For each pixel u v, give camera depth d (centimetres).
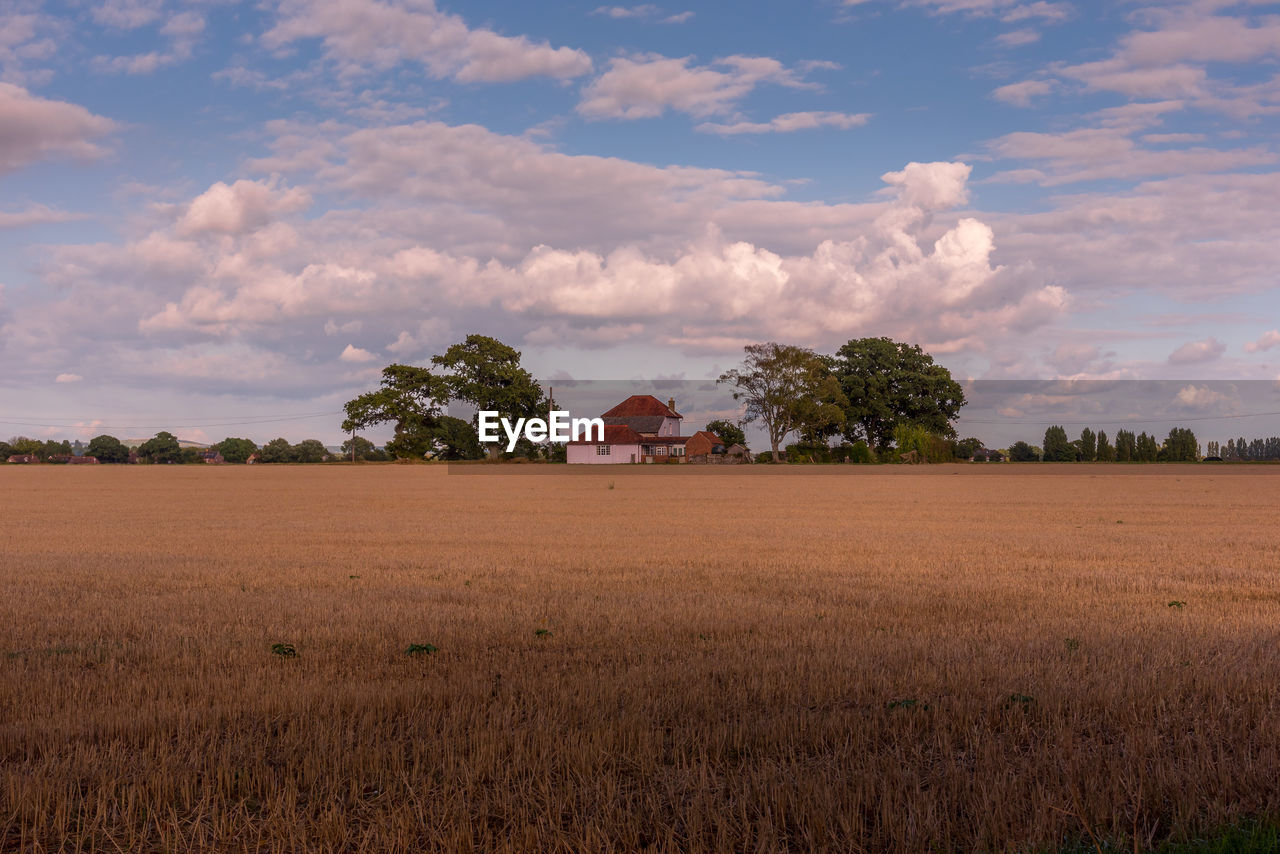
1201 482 6838
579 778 598
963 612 1295
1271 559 2034
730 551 2216
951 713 739
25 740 694
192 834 538
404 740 695
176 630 1164
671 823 542
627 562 1973
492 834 529
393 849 513
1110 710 738
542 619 1222
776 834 516
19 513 3844
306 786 607
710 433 13112
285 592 1526
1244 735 680
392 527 3039
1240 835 499
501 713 741
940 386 11938
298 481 7388
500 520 3375
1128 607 1348
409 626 1173
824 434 11794
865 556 2094
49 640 1116
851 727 697
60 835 534
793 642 1060
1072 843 510
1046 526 3048
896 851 500
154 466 12075
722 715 744
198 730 724
